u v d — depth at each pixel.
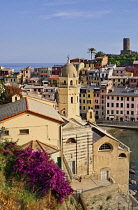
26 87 140.38
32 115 35.81
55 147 37.19
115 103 130.75
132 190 58.97
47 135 37.03
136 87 137.38
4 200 22.58
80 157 46.28
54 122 37.19
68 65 66.00
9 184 25.62
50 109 44.28
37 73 188.75
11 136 35.22
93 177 46.81
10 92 63.34
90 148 47.03
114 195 35.66
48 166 26.80
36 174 25.97
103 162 48.09
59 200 25.34
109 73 154.75
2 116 36.12
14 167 27.22
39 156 28.97
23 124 35.56
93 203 33.97
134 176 67.19
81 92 137.50
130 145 92.94
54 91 137.75
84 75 159.12
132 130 114.44
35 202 23.91
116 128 118.31
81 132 45.75
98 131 51.50
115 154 48.66
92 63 178.00
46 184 25.02
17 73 185.38
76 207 29.84
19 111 35.53
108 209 35.31
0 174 26.42
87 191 33.72
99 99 134.38
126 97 128.00
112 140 47.97
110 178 48.06
